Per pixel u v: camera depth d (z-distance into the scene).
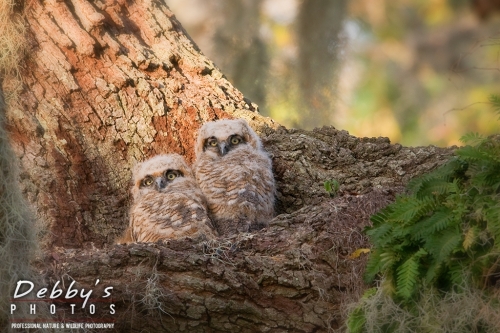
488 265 7.13
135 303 7.64
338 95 16.59
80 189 10.07
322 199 10.05
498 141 7.77
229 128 10.17
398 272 7.38
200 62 11.38
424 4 21.53
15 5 10.38
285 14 18.56
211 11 18.61
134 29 11.22
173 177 9.94
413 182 7.99
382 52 21.27
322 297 7.95
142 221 9.62
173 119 10.77
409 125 20.48
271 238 8.32
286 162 10.40
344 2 16.98
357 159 10.18
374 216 7.76
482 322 7.12
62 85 10.34
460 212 7.28
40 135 10.05
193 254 7.95
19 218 7.40
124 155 10.45
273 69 17.14
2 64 10.18
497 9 15.37
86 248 9.36
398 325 7.38
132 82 10.65
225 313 7.81
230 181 9.83
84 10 10.65
